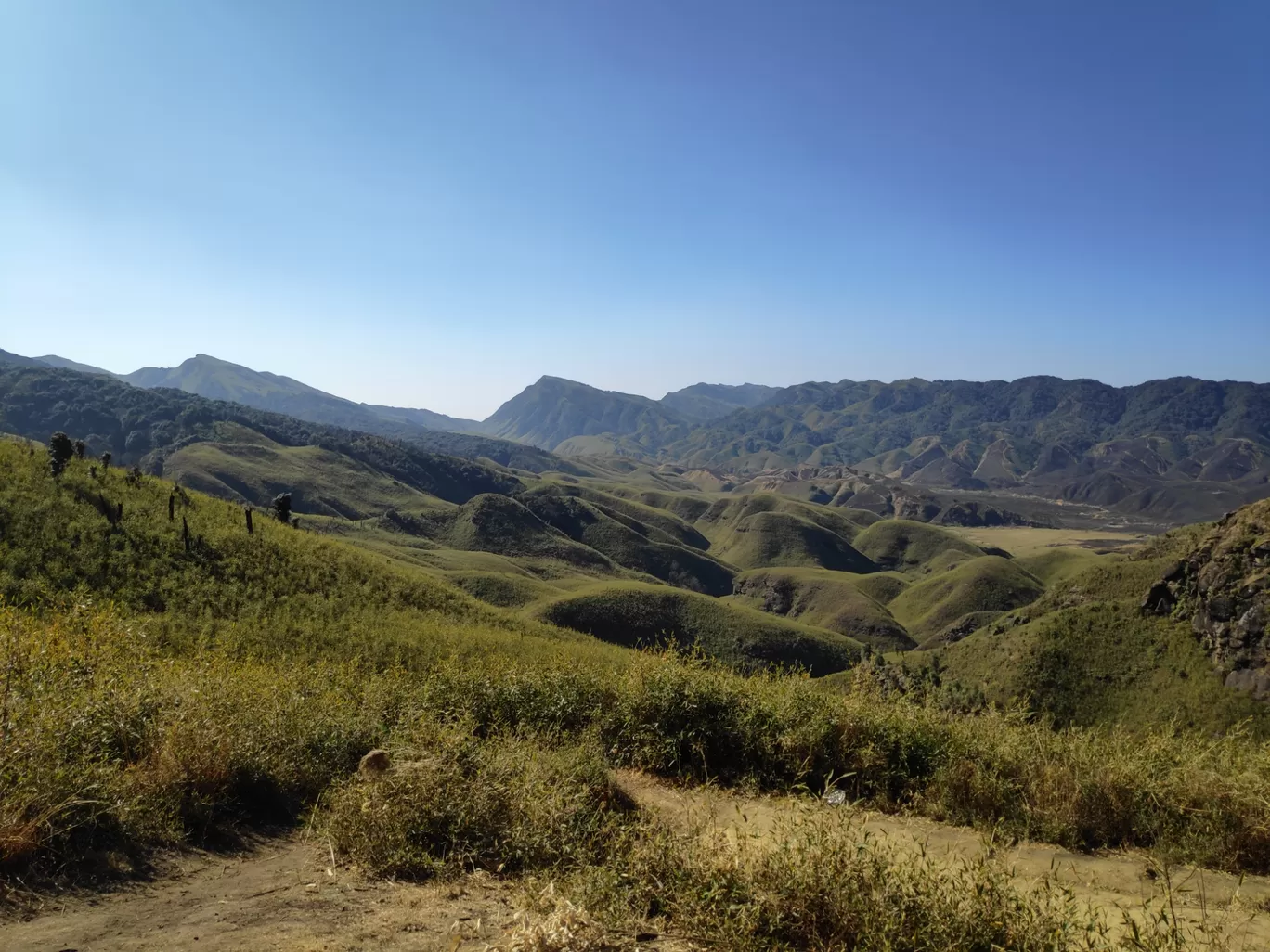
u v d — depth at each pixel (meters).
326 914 4.15
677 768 7.24
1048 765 6.18
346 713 8.10
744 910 3.75
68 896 4.17
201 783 5.91
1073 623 50.28
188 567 24.33
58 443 27.05
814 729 6.96
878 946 3.52
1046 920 3.55
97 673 7.22
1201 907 4.32
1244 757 6.15
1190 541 61.03
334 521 131.00
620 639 82.50
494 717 8.30
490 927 3.98
